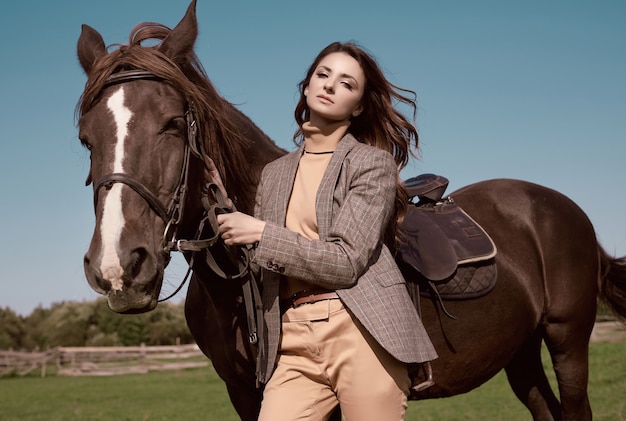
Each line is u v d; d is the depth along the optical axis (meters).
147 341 36.84
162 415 10.37
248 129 2.72
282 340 2.11
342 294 2.00
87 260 1.97
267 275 2.18
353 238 1.97
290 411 2.03
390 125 2.43
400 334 1.98
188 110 2.27
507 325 3.16
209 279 2.53
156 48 2.43
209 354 2.80
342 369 2.01
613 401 7.79
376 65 2.27
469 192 3.61
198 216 2.38
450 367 3.00
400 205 2.56
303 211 2.12
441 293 2.92
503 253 3.24
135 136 2.09
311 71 2.35
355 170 2.08
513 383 3.73
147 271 2.00
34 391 17.16
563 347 3.42
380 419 2.00
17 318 44.22
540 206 3.48
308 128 2.22
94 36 2.56
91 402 13.47
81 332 39.28
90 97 2.20
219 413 10.37
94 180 2.10
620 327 3.87
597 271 3.61
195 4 2.48
